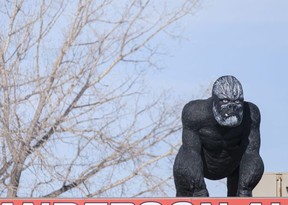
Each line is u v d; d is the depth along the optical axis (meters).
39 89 34.97
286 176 29.08
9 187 33.75
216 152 17.30
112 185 35.03
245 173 17.12
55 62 35.56
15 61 35.28
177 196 17.39
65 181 34.50
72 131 34.78
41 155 33.97
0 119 34.06
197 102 17.23
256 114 17.22
